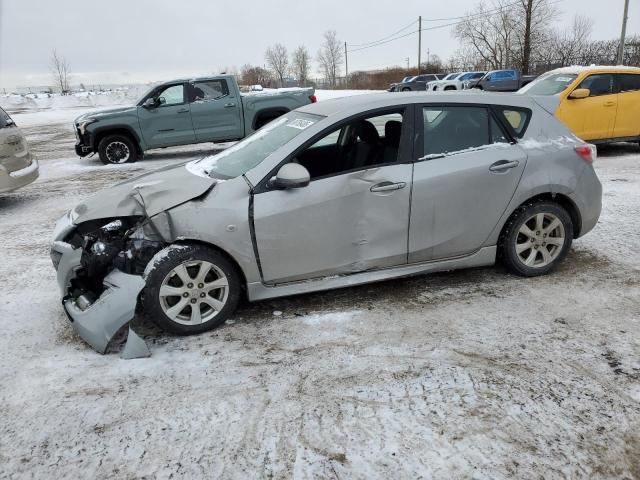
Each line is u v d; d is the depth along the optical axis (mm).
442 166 3701
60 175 10438
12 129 7465
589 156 4102
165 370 3043
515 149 3902
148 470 2287
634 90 9570
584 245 4910
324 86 75938
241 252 3383
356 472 2229
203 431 2516
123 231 3500
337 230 3533
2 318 3834
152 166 11133
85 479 2248
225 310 3477
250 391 2814
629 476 2160
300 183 3332
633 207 6133
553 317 3523
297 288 3596
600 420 2492
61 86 69250
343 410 2629
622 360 2990
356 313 3658
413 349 3174
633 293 3859
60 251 3500
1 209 7598
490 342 3227
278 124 4223
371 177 3555
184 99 11359
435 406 2633
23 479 2256
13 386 2936
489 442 2369
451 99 3852
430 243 3775
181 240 3311
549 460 2254
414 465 2252
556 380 2816
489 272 4305
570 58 40719
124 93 48469
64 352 3303
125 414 2660
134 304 3150
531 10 38875
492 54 48719
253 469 2270
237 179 3463
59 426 2584
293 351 3201
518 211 3973
